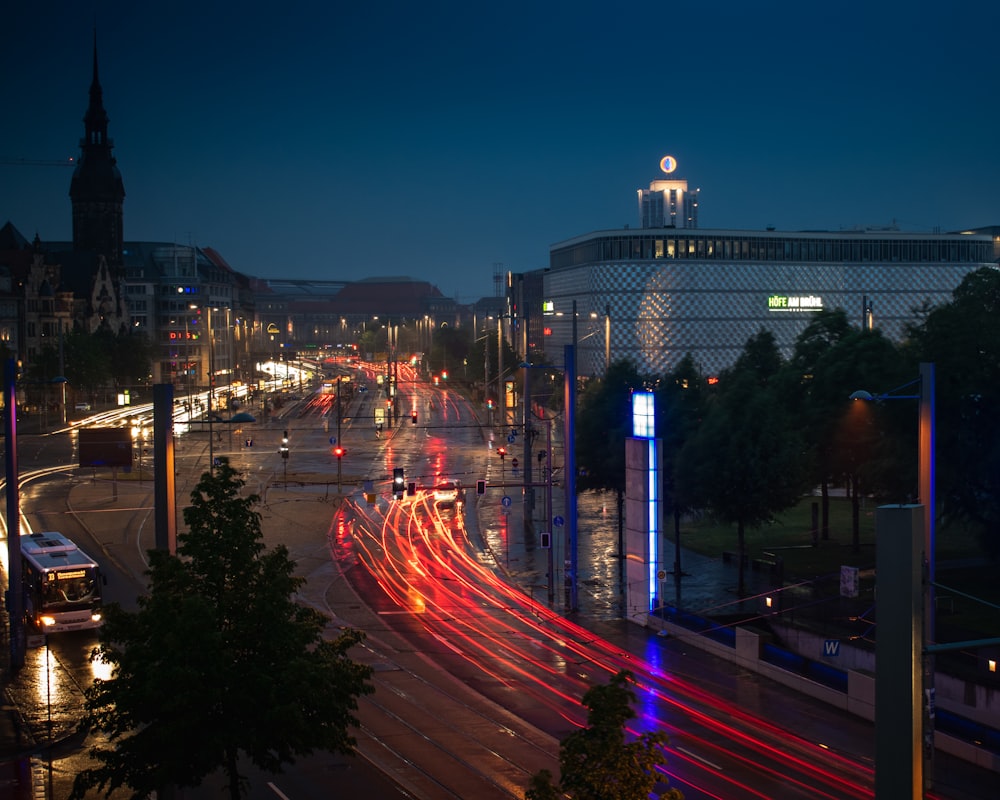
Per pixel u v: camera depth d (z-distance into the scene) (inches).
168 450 1217.4
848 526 3034.0
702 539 2908.5
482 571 2632.9
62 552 2124.8
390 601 2317.9
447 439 5378.9
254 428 5905.5
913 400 2305.6
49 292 7495.1
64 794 1266.0
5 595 2336.4
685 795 1237.7
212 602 1035.3
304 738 1015.0
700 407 2672.2
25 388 6466.5
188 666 962.7
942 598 2084.2
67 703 1630.2
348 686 1067.9
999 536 2217.0
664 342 7642.7
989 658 1568.7
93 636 2026.3
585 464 2748.5
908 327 2546.8
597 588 2452.0
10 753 1421.0
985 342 2250.2
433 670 1802.4
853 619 1902.1
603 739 765.3
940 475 2217.0
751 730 1491.1
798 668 1721.2
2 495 3661.4
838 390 2544.3
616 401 2751.0
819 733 1485.0
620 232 7637.8
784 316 7829.7
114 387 7500.0
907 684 641.0
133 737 993.5
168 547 1216.8
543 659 1873.8
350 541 2984.7
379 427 5629.9
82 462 3383.4
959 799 1242.0
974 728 1401.3
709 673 1790.1
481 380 7564.0
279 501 3565.5
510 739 1453.0
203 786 1285.7
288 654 1026.1
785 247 7819.9
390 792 1259.8
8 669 1813.5
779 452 2273.6
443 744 1432.1
